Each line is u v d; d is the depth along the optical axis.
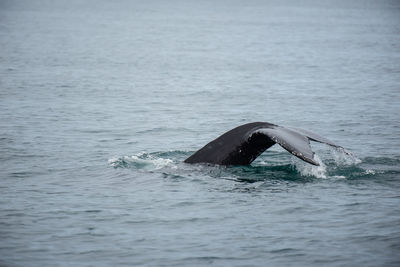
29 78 136.00
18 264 36.81
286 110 101.12
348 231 42.06
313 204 47.53
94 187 52.91
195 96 117.62
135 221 44.38
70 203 48.53
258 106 105.44
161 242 40.50
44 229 42.81
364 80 141.38
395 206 47.06
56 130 81.31
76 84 129.62
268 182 52.75
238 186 51.72
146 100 111.62
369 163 59.72
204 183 52.56
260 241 40.50
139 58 193.50
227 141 56.22
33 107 99.06
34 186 53.56
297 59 194.62
